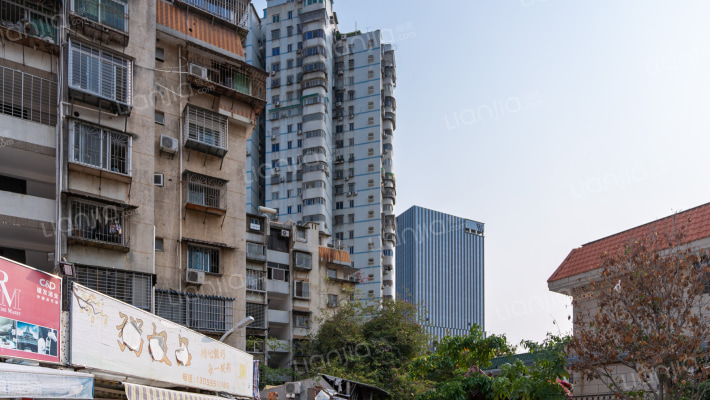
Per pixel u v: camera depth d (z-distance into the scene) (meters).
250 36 69.69
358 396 22.81
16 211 18.88
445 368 19.27
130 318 11.33
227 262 26.39
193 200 25.48
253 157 66.06
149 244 22.06
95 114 21.38
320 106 65.44
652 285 13.90
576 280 19.14
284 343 38.06
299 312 39.47
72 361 9.54
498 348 18.30
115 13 22.41
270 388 21.30
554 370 15.05
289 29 69.56
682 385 13.20
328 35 69.88
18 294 8.66
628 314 14.56
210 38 27.30
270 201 65.38
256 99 27.78
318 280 41.75
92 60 20.95
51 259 21.30
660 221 17.66
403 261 136.00
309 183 63.84
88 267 20.03
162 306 23.45
